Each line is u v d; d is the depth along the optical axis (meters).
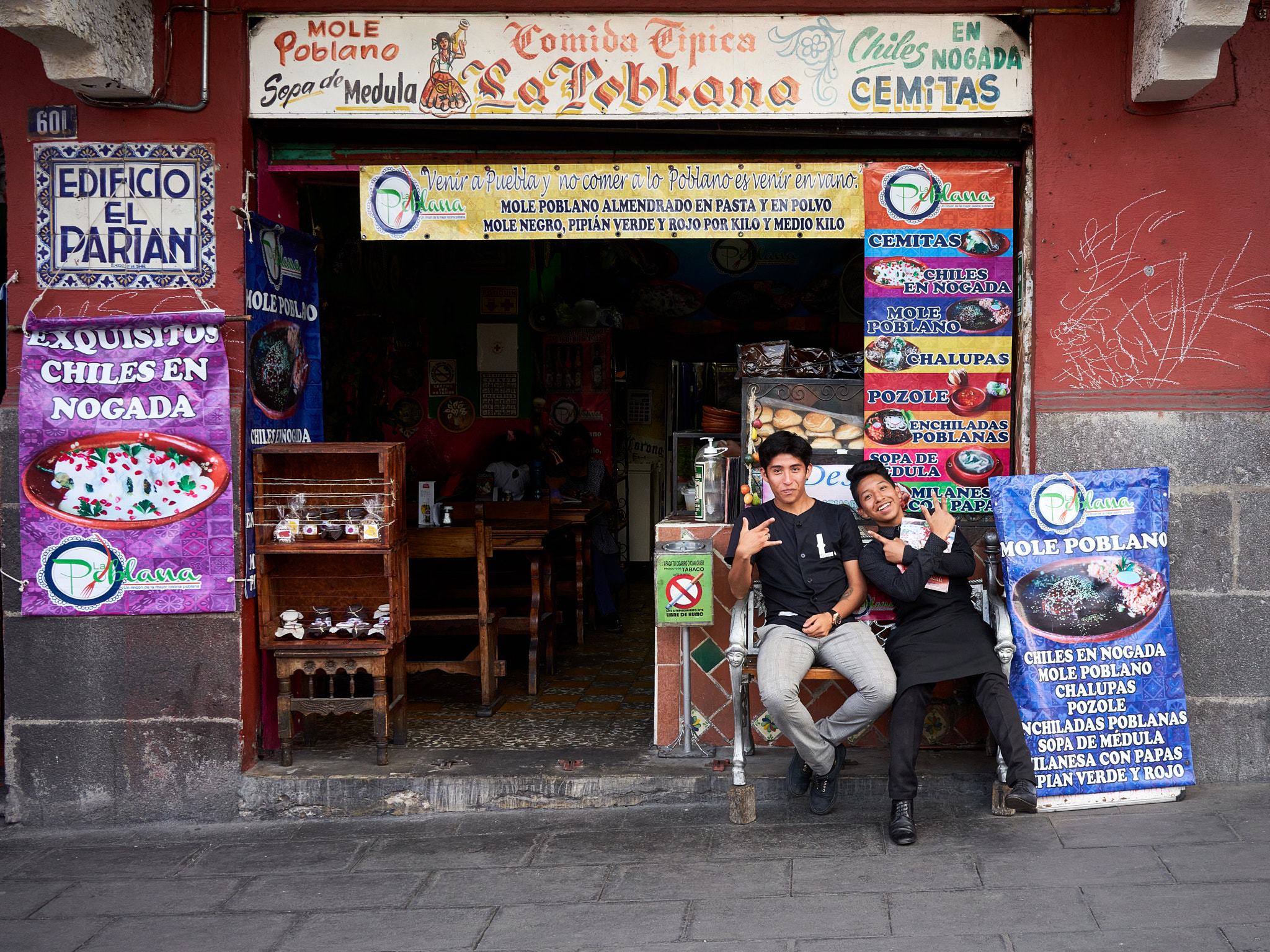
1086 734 3.92
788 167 4.26
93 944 3.20
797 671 3.78
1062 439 4.17
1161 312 4.14
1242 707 4.14
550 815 4.12
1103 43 4.09
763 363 4.64
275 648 4.32
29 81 4.14
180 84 4.14
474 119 4.21
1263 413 4.12
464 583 6.86
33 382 4.14
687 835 3.85
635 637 7.23
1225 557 4.14
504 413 8.70
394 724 4.64
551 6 4.16
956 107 4.14
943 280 4.28
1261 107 4.08
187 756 4.22
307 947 3.13
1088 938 2.94
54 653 4.20
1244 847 3.50
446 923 3.25
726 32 4.16
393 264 8.10
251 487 4.27
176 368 4.14
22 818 4.23
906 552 3.89
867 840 3.73
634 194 4.29
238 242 4.16
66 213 4.15
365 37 4.18
